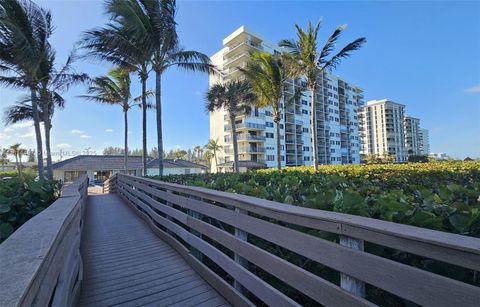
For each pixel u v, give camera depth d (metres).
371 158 75.19
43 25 9.47
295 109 51.28
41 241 1.44
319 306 1.96
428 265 1.39
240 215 2.36
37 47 9.23
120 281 2.99
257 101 16.62
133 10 8.36
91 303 2.52
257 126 43.94
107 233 5.16
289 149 50.16
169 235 4.38
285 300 1.80
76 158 34.62
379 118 101.31
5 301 0.87
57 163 33.34
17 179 3.98
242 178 6.41
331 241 1.65
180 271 3.25
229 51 44.62
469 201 2.40
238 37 43.75
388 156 76.94
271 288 1.95
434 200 2.14
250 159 43.62
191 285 2.87
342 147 65.56
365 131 102.12
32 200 3.58
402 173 6.62
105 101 16.20
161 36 9.23
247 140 42.03
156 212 5.35
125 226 5.78
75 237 2.61
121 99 16.36
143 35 8.66
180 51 10.04
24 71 9.67
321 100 57.59
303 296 2.06
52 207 2.38
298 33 11.82
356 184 3.84
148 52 9.30
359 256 1.31
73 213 2.40
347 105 68.44
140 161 37.41
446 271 1.33
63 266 1.80
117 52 9.88
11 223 3.12
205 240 3.26
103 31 9.25
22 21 8.52
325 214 1.58
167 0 8.89
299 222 1.70
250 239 2.47
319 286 1.55
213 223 3.13
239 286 2.38
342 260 1.41
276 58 13.24
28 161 48.28
